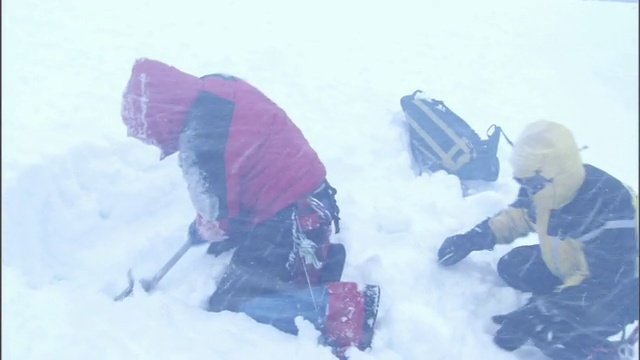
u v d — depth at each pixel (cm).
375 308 265
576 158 265
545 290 288
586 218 271
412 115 361
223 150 265
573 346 270
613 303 271
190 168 267
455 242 299
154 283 275
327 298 263
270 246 273
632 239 270
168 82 273
